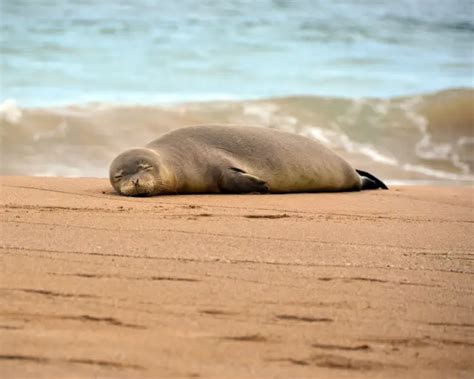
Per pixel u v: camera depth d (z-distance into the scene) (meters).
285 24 94.88
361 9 107.12
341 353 13.74
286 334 14.32
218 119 52.12
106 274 16.92
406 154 49.84
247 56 78.69
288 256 19.36
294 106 55.16
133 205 26.20
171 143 31.36
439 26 99.81
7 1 97.62
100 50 77.25
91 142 46.41
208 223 23.05
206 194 30.50
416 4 113.62
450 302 16.52
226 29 90.69
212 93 62.56
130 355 13.05
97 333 13.84
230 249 19.70
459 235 23.55
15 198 26.73
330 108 55.31
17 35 81.56
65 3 98.69
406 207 28.91
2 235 20.05
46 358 12.77
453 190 35.84
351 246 20.98
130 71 69.31
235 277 17.27
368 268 18.70
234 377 12.52
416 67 78.12
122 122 49.62
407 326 15.07
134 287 16.19
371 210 27.72
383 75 73.56
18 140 45.56
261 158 31.64
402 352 13.97
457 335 14.80
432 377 13.16
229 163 30.94
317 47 85.12
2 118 47.75
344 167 33.34
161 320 14.57
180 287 16.36
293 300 16.00
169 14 96.25
